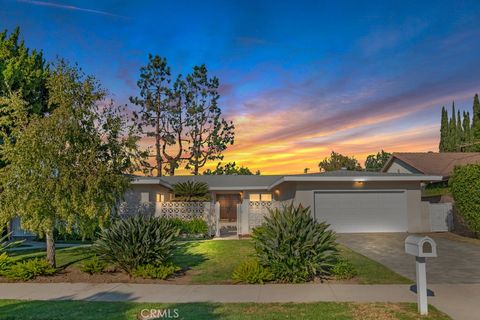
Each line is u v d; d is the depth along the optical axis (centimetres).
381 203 2116
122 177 1204
